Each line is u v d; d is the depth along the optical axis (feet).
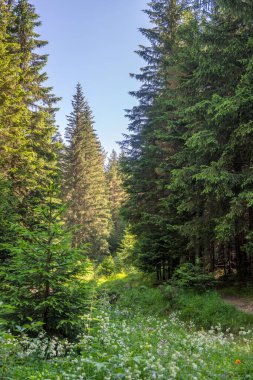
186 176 44.60
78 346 18.34
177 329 30.89
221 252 62.85
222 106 36.94
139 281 70.85
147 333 24.67
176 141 57.31
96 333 20.93
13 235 33.60
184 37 53.47
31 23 70.49
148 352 18.38
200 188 45.73
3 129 55.77
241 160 43.70
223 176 37.19
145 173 68.08
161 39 72.69
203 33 41.96
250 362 19.16
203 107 41.14
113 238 171.22
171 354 18.72
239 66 41.98
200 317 36.14
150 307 42.34
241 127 37.50
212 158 44.65
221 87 44.62
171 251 56.70
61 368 16.05
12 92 60.18
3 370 13.92
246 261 51.26
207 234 48.67
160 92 71.10
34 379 13.50
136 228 64.90
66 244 22.95
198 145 41.11
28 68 68.90
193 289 43.42
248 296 44.11
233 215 37.99
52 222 23.54
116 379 13.85
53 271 21.94
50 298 20.56
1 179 41.34
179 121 50.08
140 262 62.03
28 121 63.26
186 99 48.34
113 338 20.57
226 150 40.19
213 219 43.91
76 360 15.61
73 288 21.58
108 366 15.15
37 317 20.76
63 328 21.04
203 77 45.24
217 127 41.14
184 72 54.39
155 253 59.11
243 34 41.04
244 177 38.22
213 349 21.67
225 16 46.78
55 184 24.75
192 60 51.13
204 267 50.34
